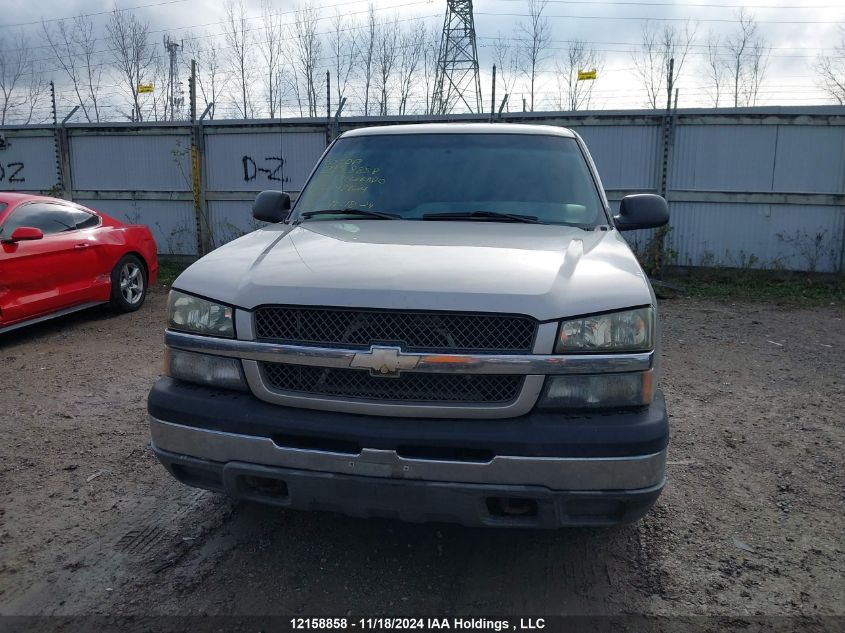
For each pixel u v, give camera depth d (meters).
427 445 2.34
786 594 2.72
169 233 12.78
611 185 10.88
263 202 4.05
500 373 2.35
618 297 2.45
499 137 4.02
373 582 2.80
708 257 10.72
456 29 30.05
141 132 12.52
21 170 13.34
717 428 4.55
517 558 2.99
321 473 2.42
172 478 3.74
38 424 4.53
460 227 3.26
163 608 2.61
